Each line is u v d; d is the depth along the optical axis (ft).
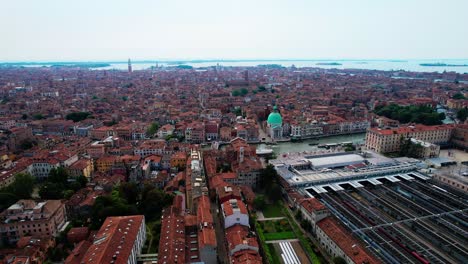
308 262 509.35
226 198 649.20
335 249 522.06
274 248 547.49
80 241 564.71
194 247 524.52
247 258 456.86
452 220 617.21
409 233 581.53
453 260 503.20
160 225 607.37
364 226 589.32
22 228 570.46
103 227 540.11
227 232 547.90
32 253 502.79
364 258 466.29
